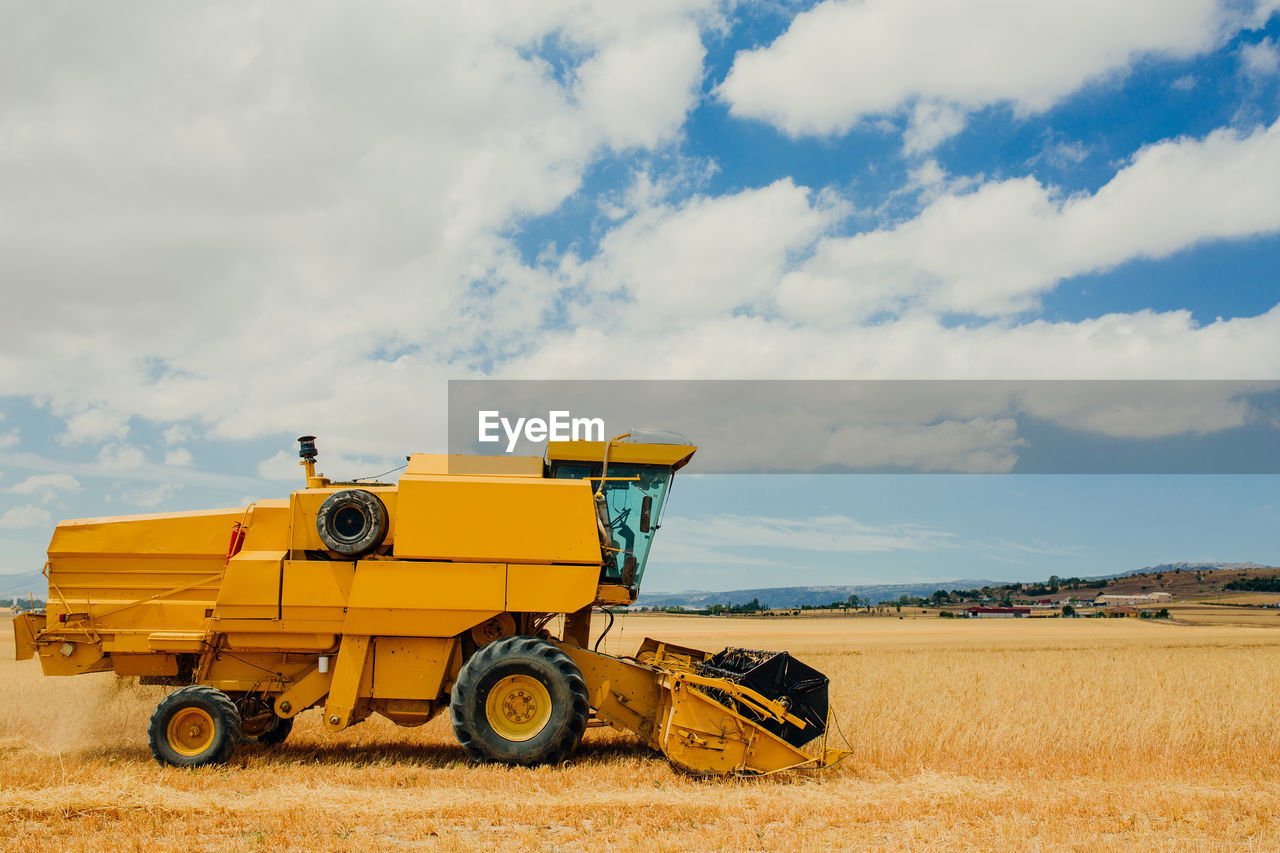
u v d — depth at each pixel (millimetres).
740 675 10078
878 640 52156
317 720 12242
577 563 9641
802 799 7953
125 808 7281
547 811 7309
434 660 9547
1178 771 9648
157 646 9664
